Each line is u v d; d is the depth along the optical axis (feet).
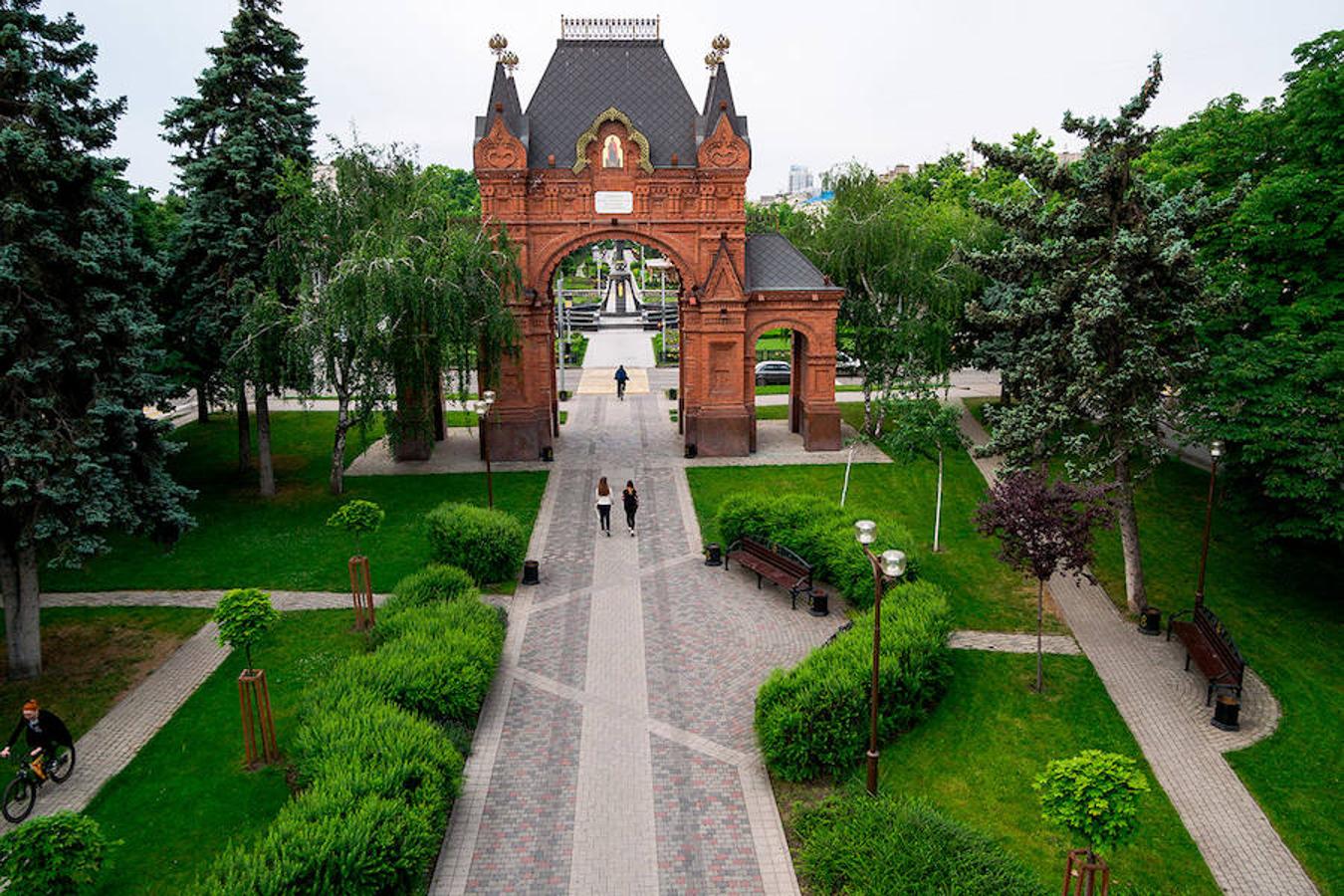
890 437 90.17
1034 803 49.80
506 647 68.80
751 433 122.72
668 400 157.28
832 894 41.55
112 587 80.12
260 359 95.40
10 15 59.06
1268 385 70.90
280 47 95.86
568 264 296.30
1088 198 70.13
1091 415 71.26
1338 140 76.89
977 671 64.95
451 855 45.52
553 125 116.57
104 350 63.16
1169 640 70.13
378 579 81.61
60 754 51.52
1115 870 44.55
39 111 59.11
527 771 52.90
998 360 125.08
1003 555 63.46
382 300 88.69
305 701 52.95
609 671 65.05
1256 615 74.69
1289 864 45.29
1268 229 78.64
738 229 116.26
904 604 65.26
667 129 117.50
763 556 81.25
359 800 41.78
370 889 38.70
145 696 61.77
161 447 69.15
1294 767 53.67
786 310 118.73
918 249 120.98
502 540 81.41
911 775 52.37
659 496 105.60
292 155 98.17
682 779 52.11
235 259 96.32
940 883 38.45
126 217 65.82
